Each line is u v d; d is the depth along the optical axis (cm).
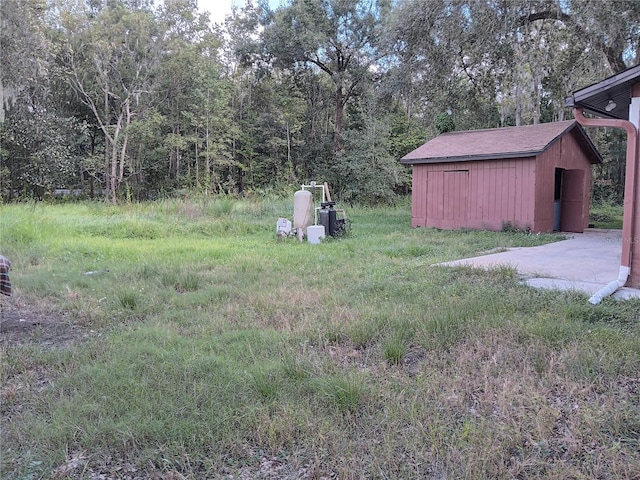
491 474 215
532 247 955
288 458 232
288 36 2500
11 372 338
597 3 1055
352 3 2495
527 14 1252
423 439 243
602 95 570
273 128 2833
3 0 1831
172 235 1208
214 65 2811
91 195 2767
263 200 1886
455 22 1285
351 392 282
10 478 214
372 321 427
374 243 1023
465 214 1330
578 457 229
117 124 2638
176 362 340
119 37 2575
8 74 1877
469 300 494
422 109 1750
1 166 2395
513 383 301
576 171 1299
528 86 1875
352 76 2639
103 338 409
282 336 399
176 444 237
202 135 2816
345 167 2508
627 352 347
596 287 556
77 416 263
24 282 628
